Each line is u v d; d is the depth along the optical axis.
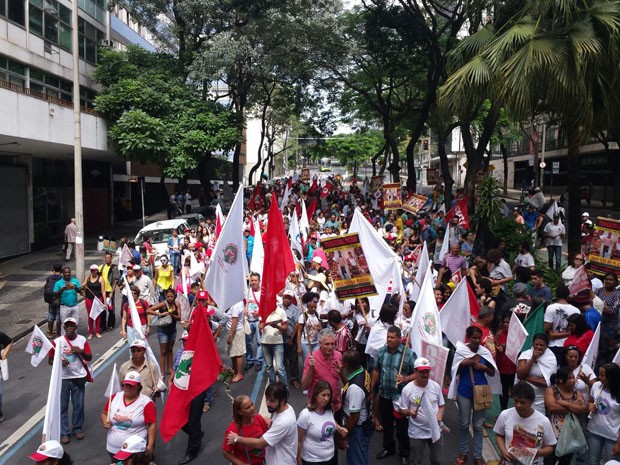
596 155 42.56
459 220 15.38
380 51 29.72
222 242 8.78
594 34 10.27
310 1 29.00
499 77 11.19
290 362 9.78
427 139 71.50
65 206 28.67
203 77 27.83
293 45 29.86
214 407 8.96
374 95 39.28
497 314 8.66
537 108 12.23
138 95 26.52
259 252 12.19
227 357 11.53
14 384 10.38
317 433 5.46
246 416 5.27
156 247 20.27
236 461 5.27
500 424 5.63
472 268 10.52
